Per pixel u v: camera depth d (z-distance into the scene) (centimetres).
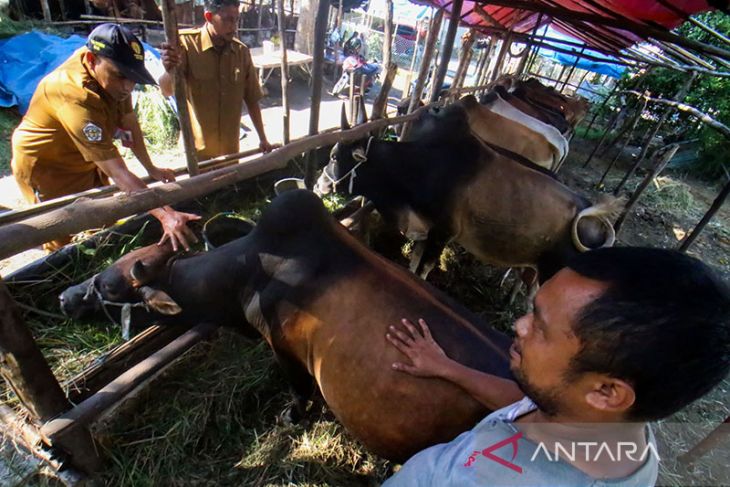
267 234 184
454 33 358
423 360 152
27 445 169
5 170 447
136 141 288
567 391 66
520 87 638
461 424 150
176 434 206
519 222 296
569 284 62
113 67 217
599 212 290
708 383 56
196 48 333
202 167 325
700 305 54
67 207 124
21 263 309
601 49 687
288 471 207
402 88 1187
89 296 201
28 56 579
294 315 177
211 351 242
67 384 189
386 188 319
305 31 1123
